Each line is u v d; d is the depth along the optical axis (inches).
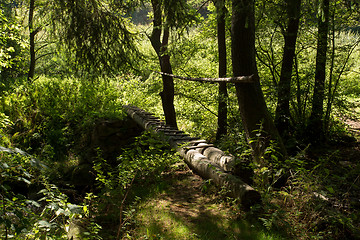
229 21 306.3
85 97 411.2
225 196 158.1
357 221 131.0
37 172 241.8
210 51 367.6
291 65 284.2
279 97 284.0
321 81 295.6
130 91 469.1
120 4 358.0
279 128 284.7
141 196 172.6
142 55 383.9
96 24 334.0
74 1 324.8
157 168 202.8
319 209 133.6
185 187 184.4
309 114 310.3
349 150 268.8
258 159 168.4
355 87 409.7
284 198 149.5
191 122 400.5
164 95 346.9
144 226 133.3
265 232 124.6
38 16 356.5
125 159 174.1
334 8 275.6
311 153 264.2
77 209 94.9
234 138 215.3
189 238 122.0
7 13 439.8
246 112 178.1
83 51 341.1
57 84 435.8
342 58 305.7
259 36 300.4
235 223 132.5
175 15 279.9
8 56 366.3
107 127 342.3
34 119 395.9
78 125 388.5
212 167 163.3
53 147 360.2
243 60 175.0
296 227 125.1
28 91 434.3
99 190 256.2
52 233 105.8
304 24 294.0
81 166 299.9
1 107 400.2
